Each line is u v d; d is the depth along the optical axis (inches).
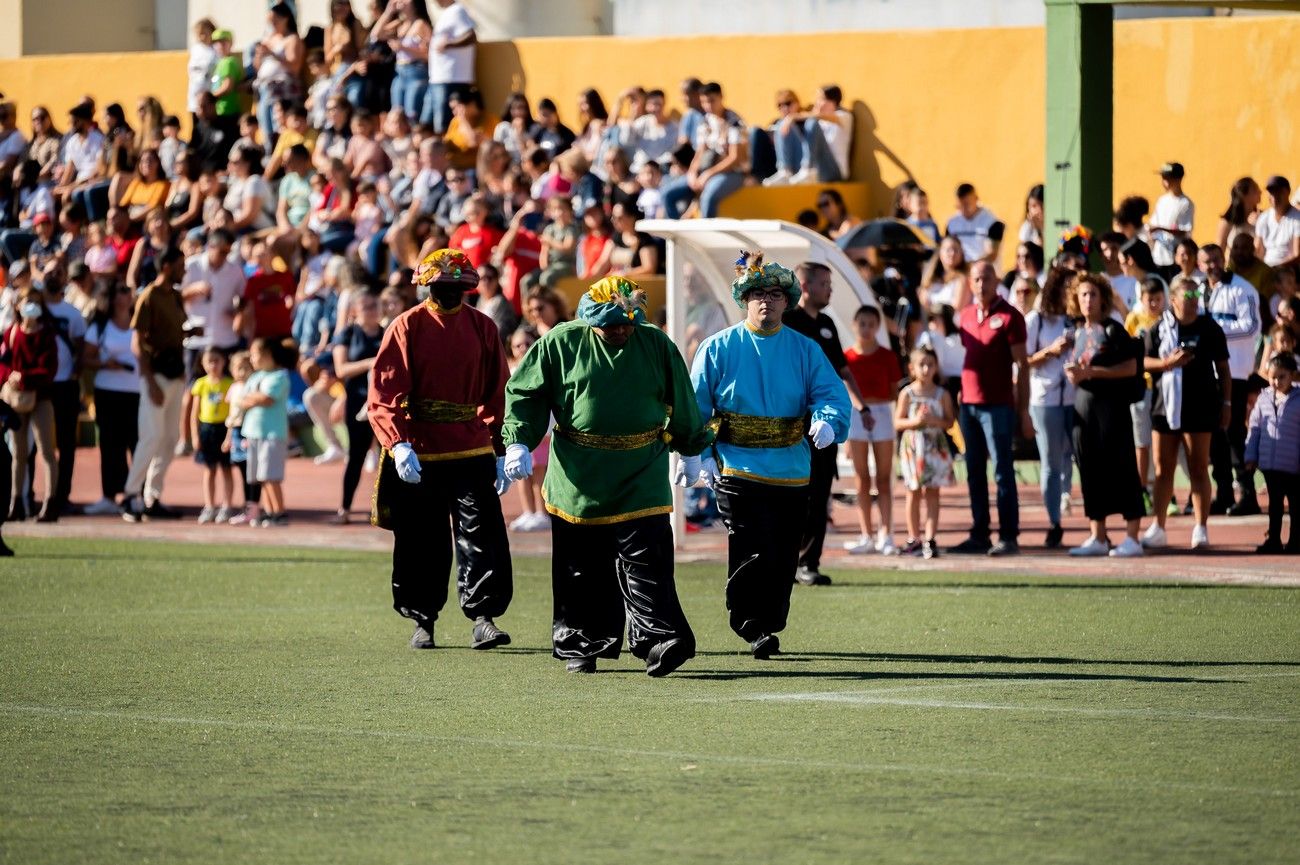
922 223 2255.2
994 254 2149.4
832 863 634.8
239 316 2333.9
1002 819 690.2
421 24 2694.4
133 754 810.2
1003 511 1529.3
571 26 2839.6
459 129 2650.1
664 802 719.1
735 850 651.5
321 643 1131.3
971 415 1530.5
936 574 1434.5
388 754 806.5
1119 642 1106.1
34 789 746.8
